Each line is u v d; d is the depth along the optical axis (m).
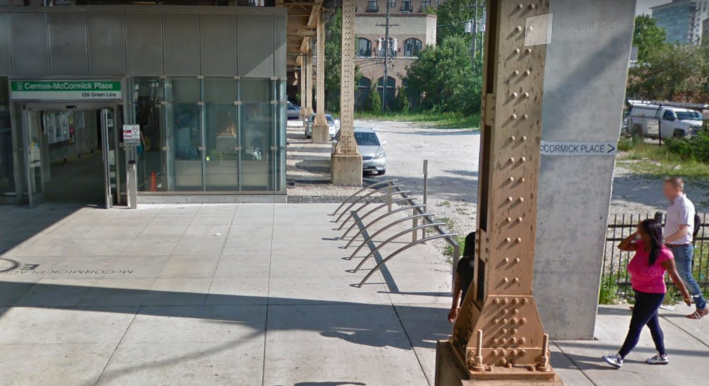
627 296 8.47
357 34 70.62
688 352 6.55
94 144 24.17
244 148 14.88
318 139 32.19
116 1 16.81
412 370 5.98
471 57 66.38
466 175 21.14
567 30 6.26
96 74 14.09
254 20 14.39
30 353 6.25
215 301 7.88
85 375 5.77
